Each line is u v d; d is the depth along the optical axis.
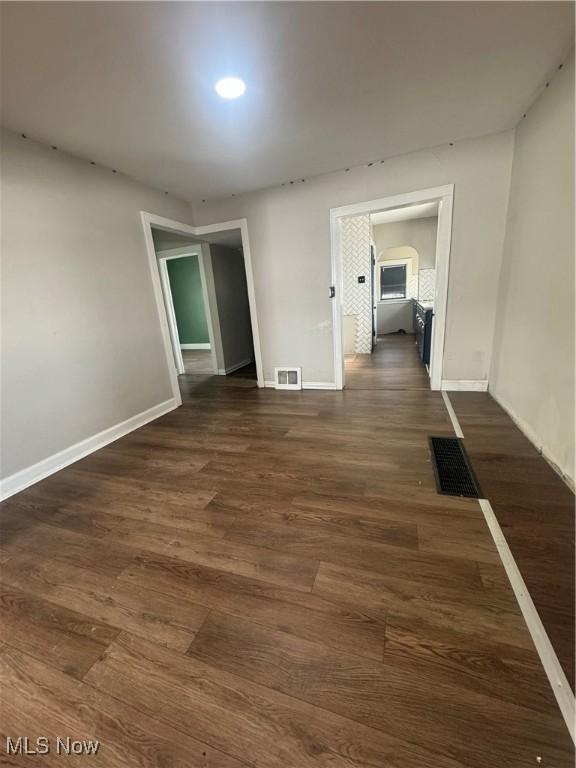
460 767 0.81
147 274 3.30
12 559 1.61
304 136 2.51
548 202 2.09
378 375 4.40
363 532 1.61
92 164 2.70
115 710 0.98
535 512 1.67
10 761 0.88
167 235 4.58
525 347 2.45
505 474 2.00
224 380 4.88
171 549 1.60
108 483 2.24
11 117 2.02
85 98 1.90
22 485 2.26
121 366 3.02
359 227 5.54
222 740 0.89
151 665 1.10
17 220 2.20
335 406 3.37
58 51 1.53
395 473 2.09
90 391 2.73
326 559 1.47
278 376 4.18
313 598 1.29
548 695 0.93
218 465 2.37
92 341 2.74
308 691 0.99
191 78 1.79
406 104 2.19
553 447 2.03
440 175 2.94
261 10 1.39
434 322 3.41
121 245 2.99
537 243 2.25
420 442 2.46
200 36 1.51
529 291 2.38
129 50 1.56
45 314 2.38
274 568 1.45
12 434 2.21
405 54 1.72
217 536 1.67
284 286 3.81
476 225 2.98
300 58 1.70
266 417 3.23
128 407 3.10
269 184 3.45
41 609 1.33
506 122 2.55
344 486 2.00
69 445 2.57
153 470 2.36
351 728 0.90
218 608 1.28
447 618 1.17
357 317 5.80
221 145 2.56
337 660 1.07
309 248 3.57
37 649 1.18
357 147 2.75
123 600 1.35
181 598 1.34
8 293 2.17
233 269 5.42
